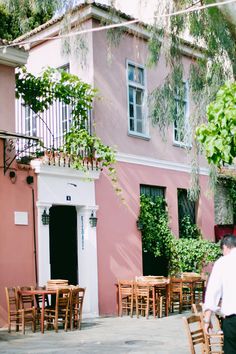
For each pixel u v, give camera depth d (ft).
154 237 53.26
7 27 68.90
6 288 36.99
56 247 47.19
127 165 51.70
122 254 49.62
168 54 40.78
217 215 63.82
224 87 22.41
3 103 42.27
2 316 39.24
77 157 45.62
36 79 47.47
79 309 38.52
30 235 41.96
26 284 41.16
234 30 32.83
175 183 57.31
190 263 55.21
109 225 48.75
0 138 40.91
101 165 48.06
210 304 17.88
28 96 47.06
